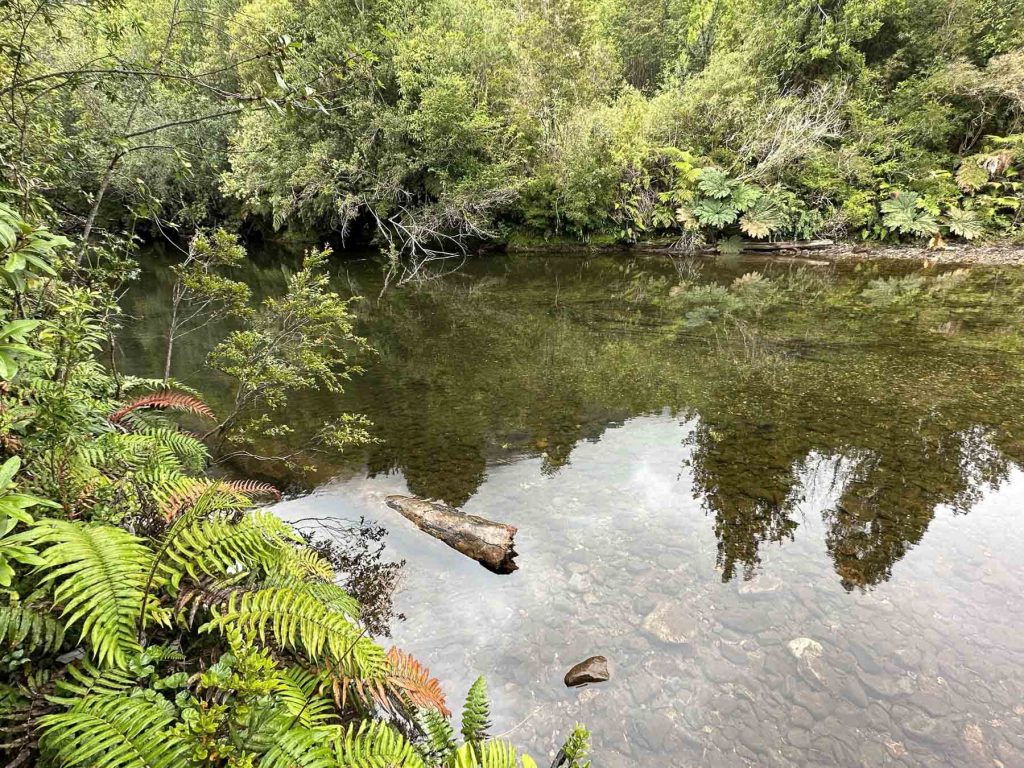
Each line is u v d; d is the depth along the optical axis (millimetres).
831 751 2336
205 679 1538
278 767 1445
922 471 4809
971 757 2309
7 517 1495
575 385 7281
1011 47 18969
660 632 3000
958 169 18688
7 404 2473
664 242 19703
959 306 11250
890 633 2990
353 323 11008
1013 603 3223
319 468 4914
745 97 19094
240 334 4793
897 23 19641
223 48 12859
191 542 2238
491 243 20453
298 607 2217
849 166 18516
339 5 15898
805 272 15609
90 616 1728
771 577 3455
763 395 6766
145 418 4426
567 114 18828
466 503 4383
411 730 2289
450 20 17812
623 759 2295
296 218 22156
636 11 34312
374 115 16188
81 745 1518
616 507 4316
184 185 18953
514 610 3174
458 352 8992
